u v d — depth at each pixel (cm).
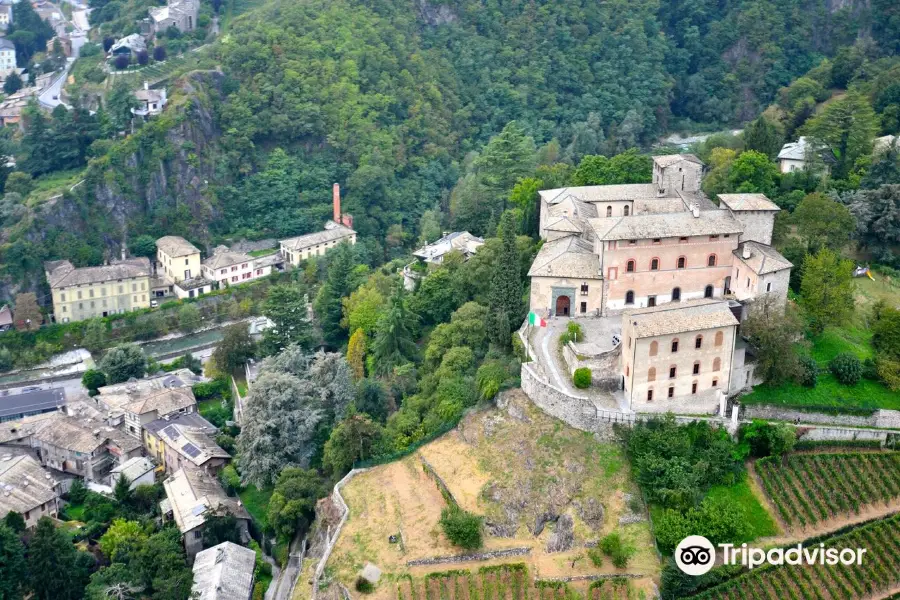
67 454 16700
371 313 18950
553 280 14150
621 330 12325
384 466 13400
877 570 10200
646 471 11269
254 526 14675
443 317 17838
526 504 11675
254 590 12812
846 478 11331
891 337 12912
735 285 13675
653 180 17088
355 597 10938
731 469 11481
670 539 10400
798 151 18975
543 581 10525
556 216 16250
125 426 18000
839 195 16800
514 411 12850
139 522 14500
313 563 12088
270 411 15025
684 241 13650
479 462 12562
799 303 13450
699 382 12056
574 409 12081
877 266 15525
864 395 12375
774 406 12031
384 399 15550
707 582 10188
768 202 14175
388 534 11869
